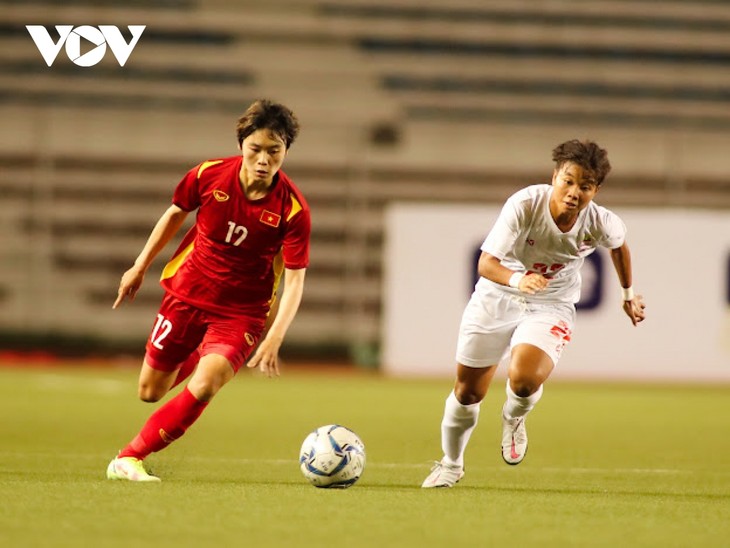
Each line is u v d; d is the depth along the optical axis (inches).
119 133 3636.8
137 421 1617.9
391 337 2903.5
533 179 3659.0
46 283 3553.2
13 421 1582.2
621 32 3855.8
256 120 801.6
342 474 842.8
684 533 666.8
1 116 3612.2
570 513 745.6
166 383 892.0
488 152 3668.8
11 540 596.1
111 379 2598.4
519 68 3831.2
